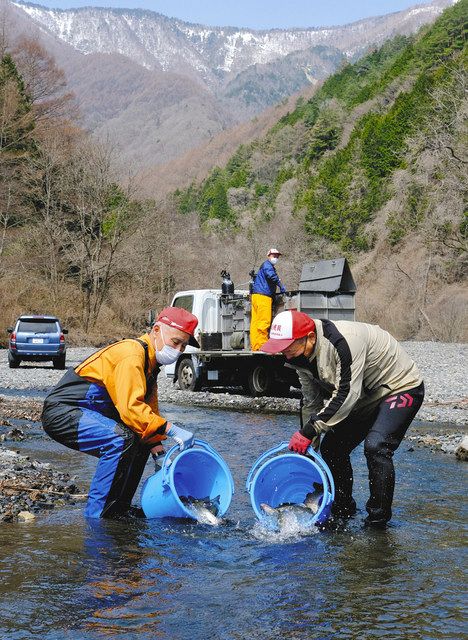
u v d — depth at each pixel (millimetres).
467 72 38000
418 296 58438
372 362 5539
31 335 25422
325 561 4758
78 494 6465
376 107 107938
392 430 5605
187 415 13016
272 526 5504
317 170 114875
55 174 47469
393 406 5629
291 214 100438
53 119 56188
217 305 17922
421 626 3721
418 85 85375
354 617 3830
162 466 5762
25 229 48344
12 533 5227
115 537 5215
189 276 64188
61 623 3691
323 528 5574
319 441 6039
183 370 17859
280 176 127812
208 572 4504
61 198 47812
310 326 5383
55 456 8367
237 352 15953
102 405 5820
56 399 5785
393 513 6059
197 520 5660
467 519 5852
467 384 18203
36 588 4148
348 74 144250
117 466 5695
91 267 46531
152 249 52062
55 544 4992
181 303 18328
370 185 85375
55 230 47062
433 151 38500
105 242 49188
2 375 21797
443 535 5395
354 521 5812
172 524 5641
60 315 46188
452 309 53094
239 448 9188
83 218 46500
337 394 5371
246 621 3768
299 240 85750
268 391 15938
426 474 7637
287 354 5422
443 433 10984
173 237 59594
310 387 5875
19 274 46625
